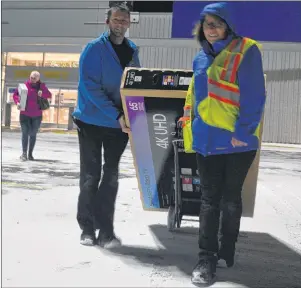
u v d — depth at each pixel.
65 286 2.06
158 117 2.68
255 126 2.19
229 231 2.42
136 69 2.66
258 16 18.27
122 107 2.88
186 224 3.62
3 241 2.76
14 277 2.15
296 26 18.12
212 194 2.34
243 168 2.29
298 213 4.21
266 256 2.78
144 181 3.07
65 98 20.03
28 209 3.73
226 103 2.21
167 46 19.53
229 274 2.38
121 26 2.79
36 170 6.39
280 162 10.27
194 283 2.18
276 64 18.92
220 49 2.24
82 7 19.83
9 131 16.92
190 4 19.16
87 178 2.85
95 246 2.79
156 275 2.30
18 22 20.55
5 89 20.58
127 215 3.78
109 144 2.91
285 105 19.00
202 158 2.32
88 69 2.77
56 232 3.06
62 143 12.25
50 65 20.42
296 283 2.28
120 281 2.17
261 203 4.68
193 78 2.36
